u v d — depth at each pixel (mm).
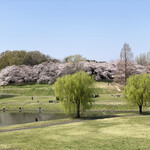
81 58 124688
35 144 26500
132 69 96625
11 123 51250
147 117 45750
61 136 30406
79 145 25234
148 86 53781
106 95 84500
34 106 74750
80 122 42594
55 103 76562
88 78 51719
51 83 116250
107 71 116438
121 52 97688
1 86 121812
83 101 50000
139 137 28281
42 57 156875
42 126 39969
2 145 26547
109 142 26156
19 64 146500
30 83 122250
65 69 111375
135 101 54281
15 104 79500
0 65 152125
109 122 41031
